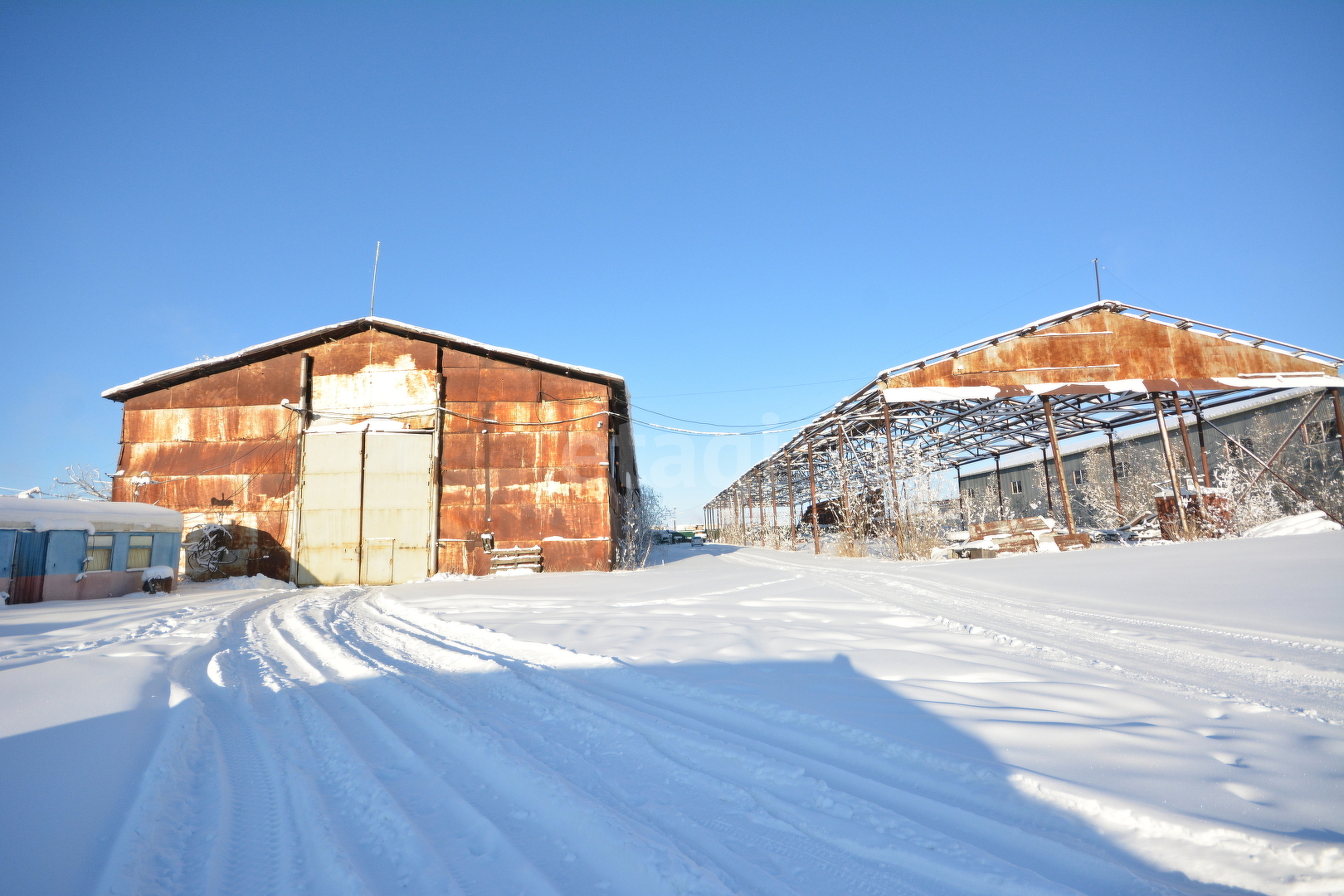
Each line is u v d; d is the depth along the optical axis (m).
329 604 13.76
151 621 10.65
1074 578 11.79
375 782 3.51
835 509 30.72
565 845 2.74
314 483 21.08
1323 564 9.89
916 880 2.39
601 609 10.59
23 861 2.65
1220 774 3.16
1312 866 2.34
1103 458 30.31
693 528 83.88
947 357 21.14
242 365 21.64
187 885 2.53
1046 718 4.01
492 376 21.84
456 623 9.37
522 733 4.25
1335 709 4.31
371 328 22.02
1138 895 2.23
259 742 4.34
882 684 4.91
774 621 8.11
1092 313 21.28
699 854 2.63
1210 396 23.75
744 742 3.86
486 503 21.14
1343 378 20.45
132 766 3.81
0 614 11.82
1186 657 6.04
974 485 42.69
